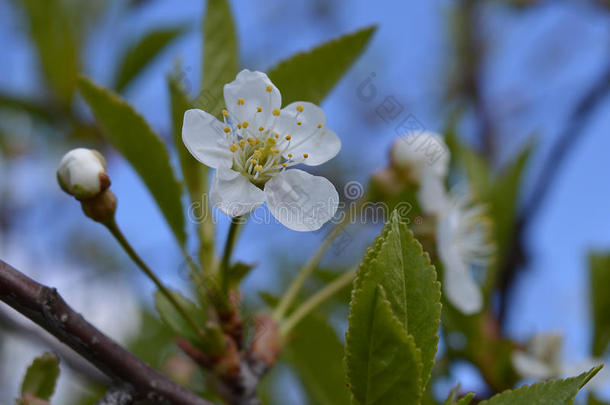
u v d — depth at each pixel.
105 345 0.22
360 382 0.21
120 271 0.37
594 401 0.25
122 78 0.34
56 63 0.34
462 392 0.28
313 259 0.26
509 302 0.30
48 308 0.21
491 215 0.31
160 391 0.22
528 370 0.29
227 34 0.26
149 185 0.24
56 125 0.35
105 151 0.34
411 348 0.20
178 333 0.24
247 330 0.25
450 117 0.32
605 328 0.29
